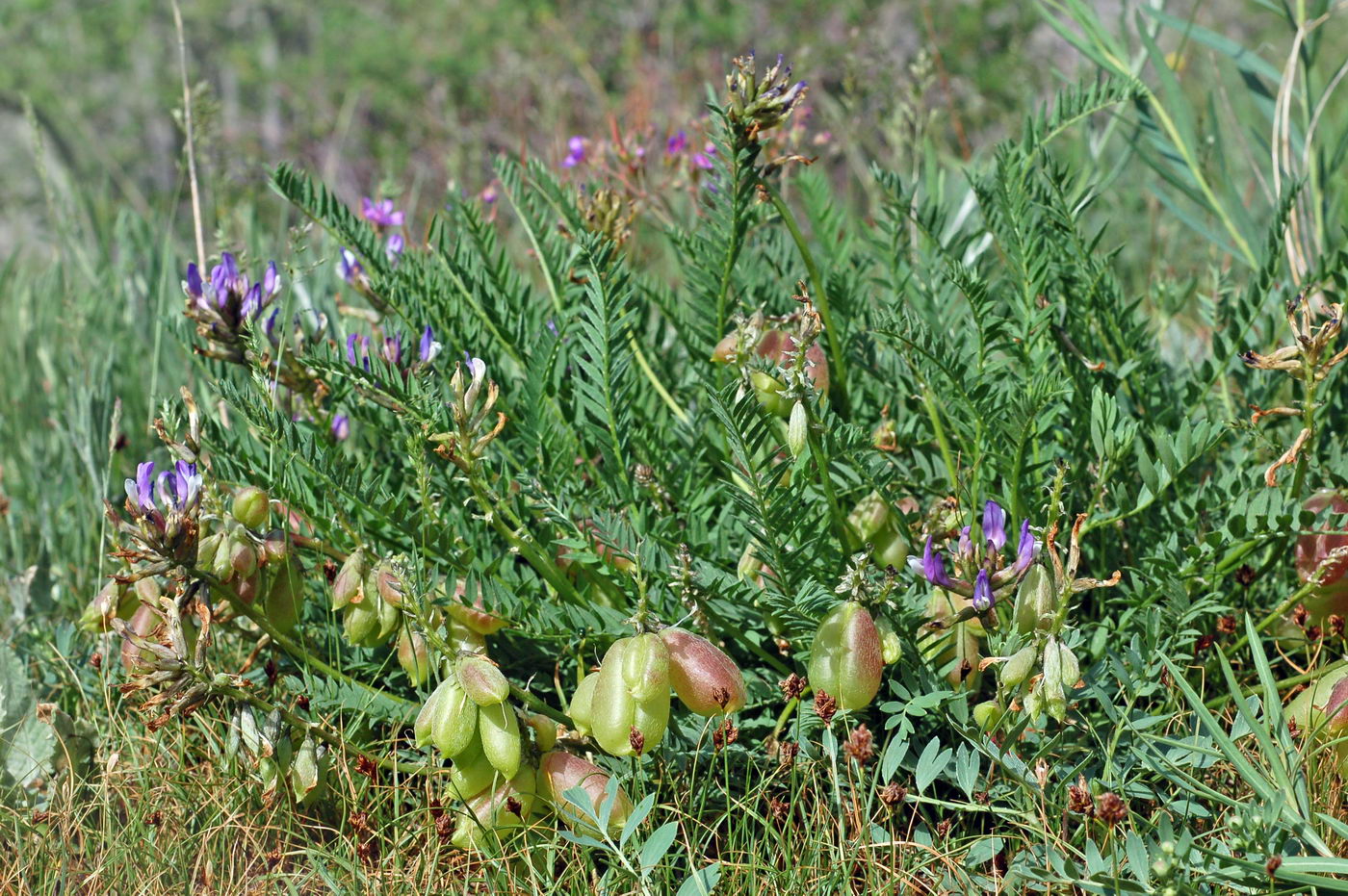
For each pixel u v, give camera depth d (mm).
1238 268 3879
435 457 2291
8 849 2096
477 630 2035
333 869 2018
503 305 2533
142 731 2309
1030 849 1878
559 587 2182
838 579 2164
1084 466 2436
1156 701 2162
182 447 2051
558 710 2213
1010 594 1980
